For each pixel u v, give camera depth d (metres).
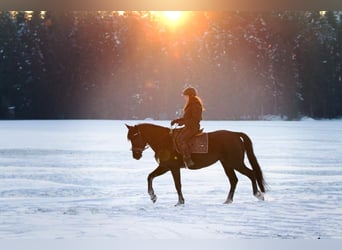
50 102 43.25
